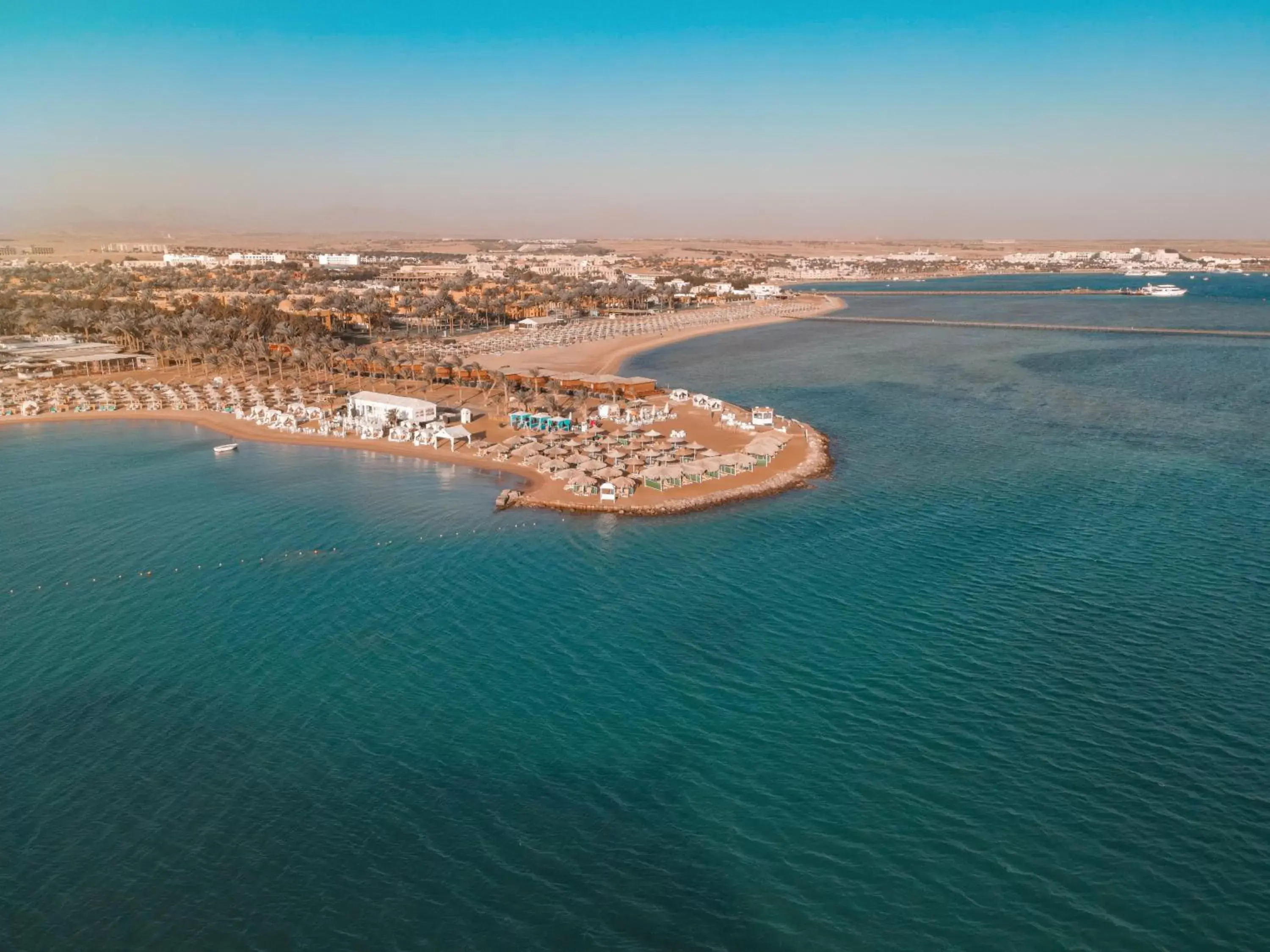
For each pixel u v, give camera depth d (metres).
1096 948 42.69
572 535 102.19
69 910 46.03
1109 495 112.88
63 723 63.44
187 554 97.69
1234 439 142.62
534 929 44.50
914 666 69.38
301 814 53.25
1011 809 52.50
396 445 148.00
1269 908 44.81
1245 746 57.94
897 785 54.97
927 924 44.44
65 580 90.56
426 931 44.50
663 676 68.69
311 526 106.81
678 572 90.12
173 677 69.94
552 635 76.31
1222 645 71.62
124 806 54.19
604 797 54.53
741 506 112.31
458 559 95.25
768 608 80.75
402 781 56.31
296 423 162.62
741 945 43.47
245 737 61.47
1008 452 137.12
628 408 172.00
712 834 51.09
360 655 73.31
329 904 46.25
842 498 114.38
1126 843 49.50
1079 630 74.75
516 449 137.88
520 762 58.06
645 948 43.34
